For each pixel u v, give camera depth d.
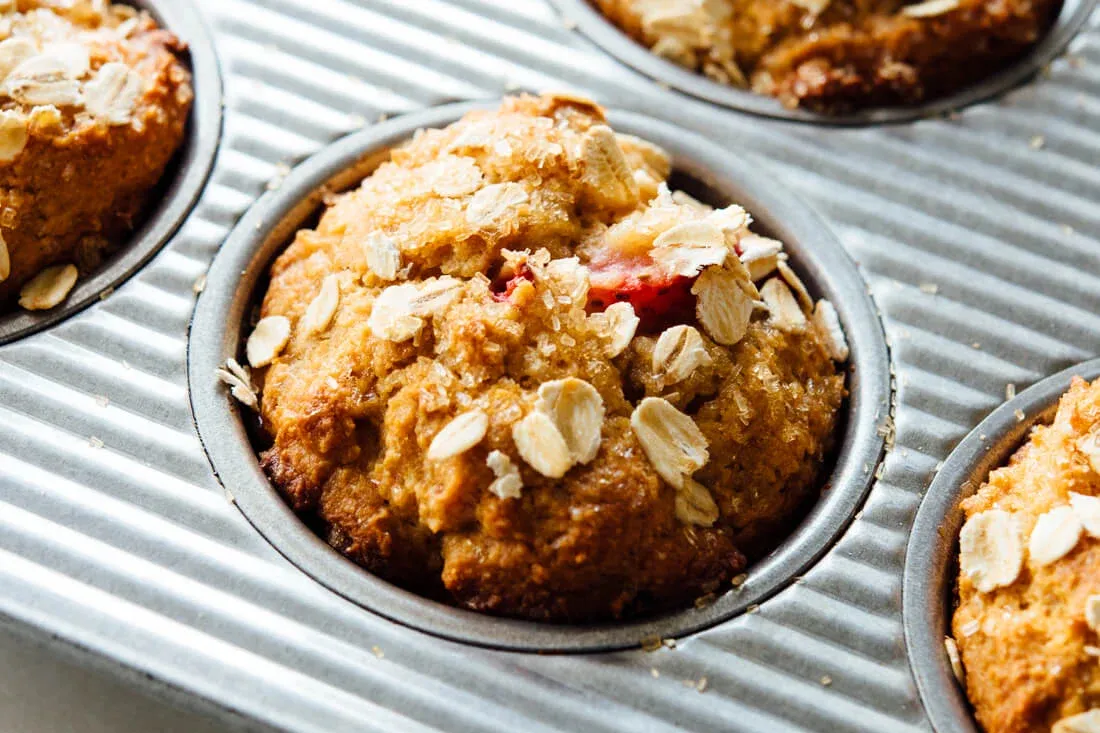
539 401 0.23
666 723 0.22
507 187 0.24
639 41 0.28
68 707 0.23
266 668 0.22
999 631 0.22
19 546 0.23
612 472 0.23
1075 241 0.26
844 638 0.23
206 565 0.23
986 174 0.27
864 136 0.27
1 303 0.24
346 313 0.24
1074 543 0.23
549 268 0.23
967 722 0.22
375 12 0.27
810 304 0.25
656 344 0.23
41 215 0.24
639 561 0.23
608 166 0.24
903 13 0.27
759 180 0.26
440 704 0.22
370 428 0.23
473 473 0.23
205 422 0.24
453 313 0.23
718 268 0.24
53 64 0.25
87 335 0.24
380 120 0.26
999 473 0.24
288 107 0.26
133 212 0.25
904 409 0.25
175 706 0.22
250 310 0.25
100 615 0.22
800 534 0.24
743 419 0.23
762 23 0.27
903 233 0.26
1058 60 0.28
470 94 0.27
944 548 0.24
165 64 0.26
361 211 0.24
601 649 0.23
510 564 0.23
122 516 0.23
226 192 0.25
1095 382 0.24
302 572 0.23
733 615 0.23
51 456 0.23
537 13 0.28
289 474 0.23
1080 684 0.22
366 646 0.22
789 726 0.22
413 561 0.23
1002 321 0.25
